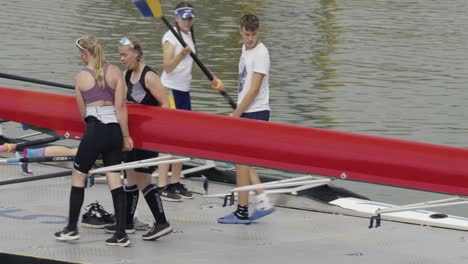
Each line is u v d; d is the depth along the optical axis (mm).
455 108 47219
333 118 44781
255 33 24984
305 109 46312
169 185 29000
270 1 82938
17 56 56188
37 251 23047
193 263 22578
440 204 21141
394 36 68188
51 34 63438
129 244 23719
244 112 25391
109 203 28125
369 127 43375
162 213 24156
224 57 57875
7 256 22859
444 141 41312
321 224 26719
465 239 25656
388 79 53656
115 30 65250
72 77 51188
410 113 46000
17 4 75500
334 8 80875
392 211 21391
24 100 25547
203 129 23125
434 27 72812
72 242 23906
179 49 28422
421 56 60844
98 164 29844
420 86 52219
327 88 51000
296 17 75125
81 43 22484
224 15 73938
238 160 22797
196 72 53031
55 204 27781
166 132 23453
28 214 26594
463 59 60125
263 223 26672
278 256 23484
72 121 24891
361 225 26750
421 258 23812
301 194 29047
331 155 21781
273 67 56219
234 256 23344
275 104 47281
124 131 22781
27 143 26953
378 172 21375
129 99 24156
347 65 57438
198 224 26359
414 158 21016
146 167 23781
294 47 62719
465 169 20531
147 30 65562
